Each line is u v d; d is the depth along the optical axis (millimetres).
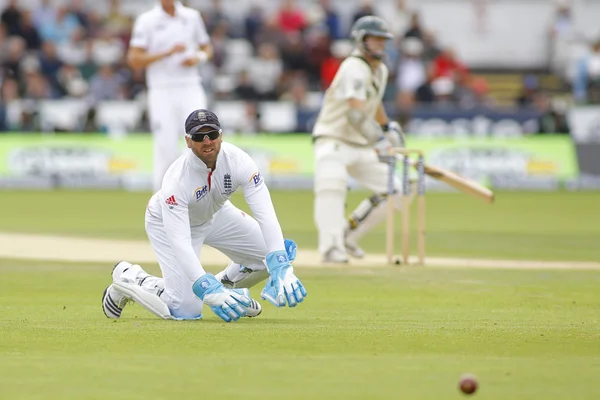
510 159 79875
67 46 86188
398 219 57031
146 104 79625
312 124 79938
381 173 37344
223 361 17891
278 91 81500
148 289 23516
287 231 48969
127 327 21922
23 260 36250
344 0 98500
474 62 101750
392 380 16328
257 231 23906
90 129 79500
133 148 79312
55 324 22469
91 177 79312
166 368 17219
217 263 35125
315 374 16781
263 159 79000
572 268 35594
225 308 22219
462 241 45812
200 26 45156
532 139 80125
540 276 33125
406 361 18047
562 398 15031
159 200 23109
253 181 22547
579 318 24156
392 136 38312
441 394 15281
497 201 69688
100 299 27312
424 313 25016
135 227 49781
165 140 45094
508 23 101875
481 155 79750
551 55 100375
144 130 79688
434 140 79438
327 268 34844
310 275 32844
